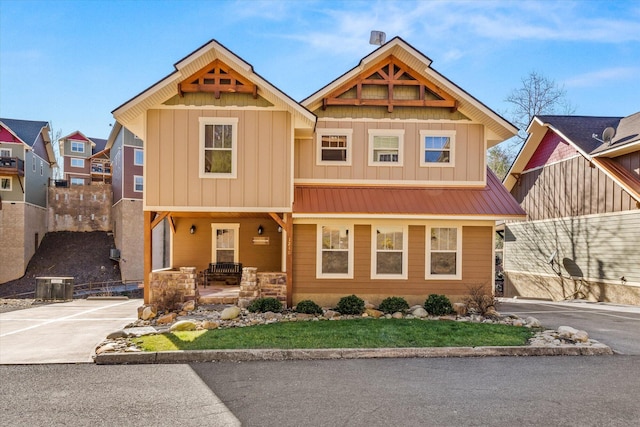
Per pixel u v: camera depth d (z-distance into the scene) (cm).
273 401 520
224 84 1184
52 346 786
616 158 1562
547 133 1962
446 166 1323
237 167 1182
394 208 1191
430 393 545
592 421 462
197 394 545
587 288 1673
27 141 3550
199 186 1174
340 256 1227
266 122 1191
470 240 1235
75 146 4675
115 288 3098
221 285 1493
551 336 819
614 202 1544
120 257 3450
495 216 1176
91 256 3612
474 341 773
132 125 1254
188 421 464
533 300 1761
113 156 4100
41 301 1855
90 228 4016
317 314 1062
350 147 1319
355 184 1316
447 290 1224
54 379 604
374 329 871
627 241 1481
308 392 550
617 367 658
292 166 1188
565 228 1816
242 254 1549
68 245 3747
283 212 1187
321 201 1222
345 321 973
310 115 1162
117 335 813
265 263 1549
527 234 2100
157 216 1169
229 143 1186
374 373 628
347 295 1209
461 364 673
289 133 1192
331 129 1317
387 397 531
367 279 1220
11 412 489
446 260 1234
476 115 1314
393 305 1103
